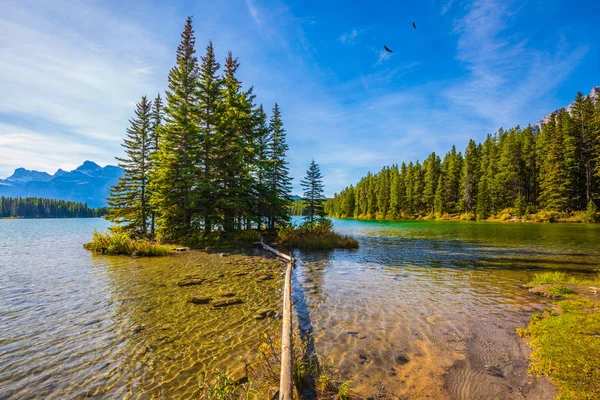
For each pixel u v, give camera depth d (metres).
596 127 54.16
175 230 24.75
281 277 12.57
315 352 5.66
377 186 108.62
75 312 8.12
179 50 26.36
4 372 5.10
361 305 8.71
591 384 4.14
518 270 14.06
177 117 24.22
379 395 4.21
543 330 6.27
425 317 7.62
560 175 55.84
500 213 66.56
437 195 83.12
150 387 4.64
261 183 31.91
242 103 28.64
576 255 18.33
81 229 59.25
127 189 28.22
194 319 7.62
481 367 4.98
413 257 18.34
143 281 11.71
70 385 4.72
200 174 25.64
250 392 4.38
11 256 18.53
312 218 35.28
